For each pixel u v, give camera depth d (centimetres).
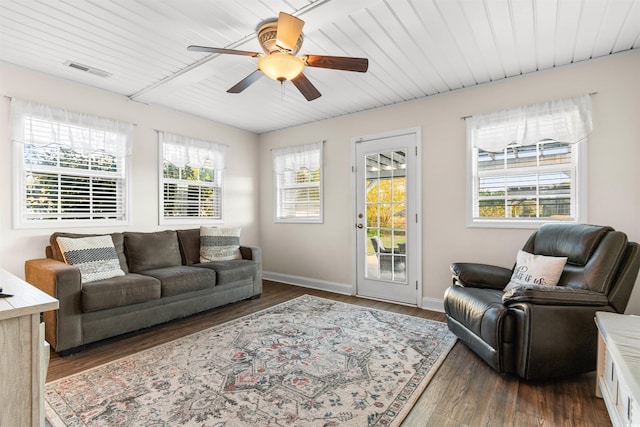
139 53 268
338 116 439
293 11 208
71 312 239
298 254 484
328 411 171
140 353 241
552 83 295
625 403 138
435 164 360
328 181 450
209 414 168
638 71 260
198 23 225
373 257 409
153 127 388
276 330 288
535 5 205
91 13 213
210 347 252
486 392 191
